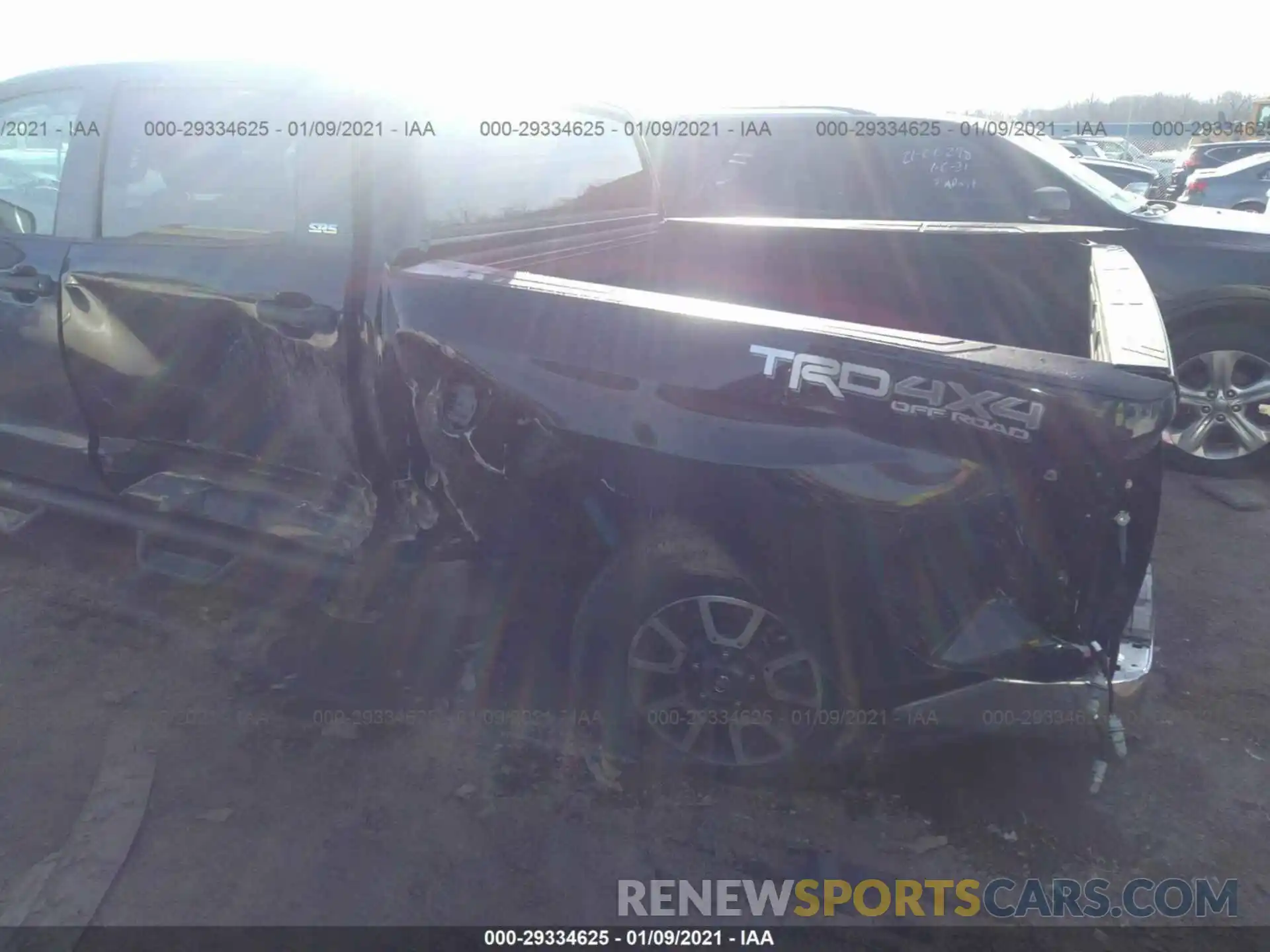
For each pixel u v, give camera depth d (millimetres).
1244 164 17500
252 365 3229
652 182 4812
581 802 3006
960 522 2557
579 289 2951
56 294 3557
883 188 6152
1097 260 3869
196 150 3270
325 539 3246
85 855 2760
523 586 3102
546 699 3424
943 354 2586
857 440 2605
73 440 3768
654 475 2775
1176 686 3627
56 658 3646
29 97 3676
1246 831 2924
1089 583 2559
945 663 2641
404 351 2967
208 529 3508
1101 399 2441
